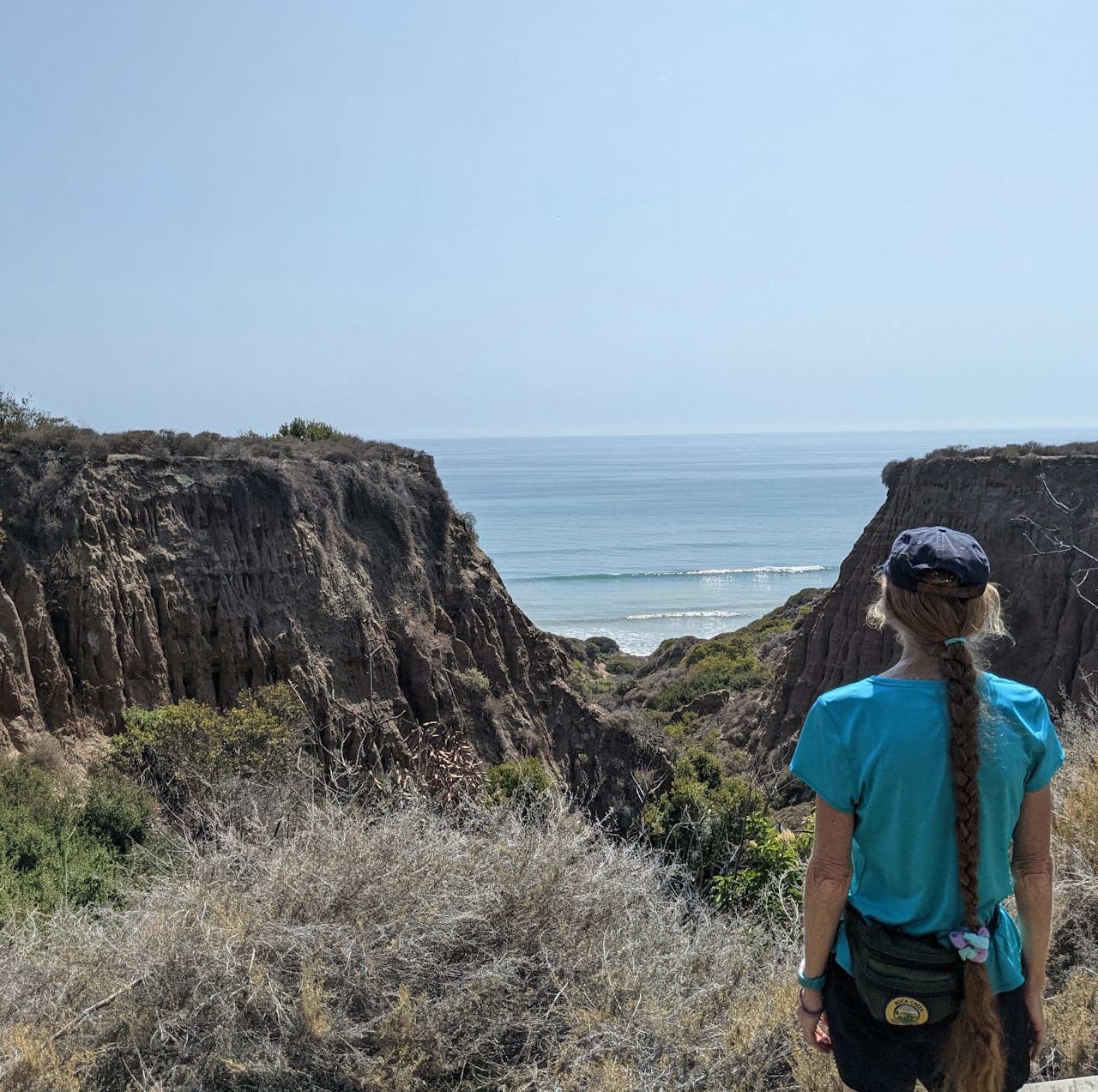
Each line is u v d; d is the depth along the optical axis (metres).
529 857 5.11
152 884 6.05
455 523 31.88
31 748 17.98
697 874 8.62
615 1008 4.29
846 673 34.31
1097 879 4.73
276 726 18.41
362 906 4.66
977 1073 2.28
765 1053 3.93
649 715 44.88
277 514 25.34
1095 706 8.89
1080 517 30.77
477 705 27.30
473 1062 4.10
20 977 4.60
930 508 34.66
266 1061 3.84
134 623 21.47
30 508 21.28
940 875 2.35
